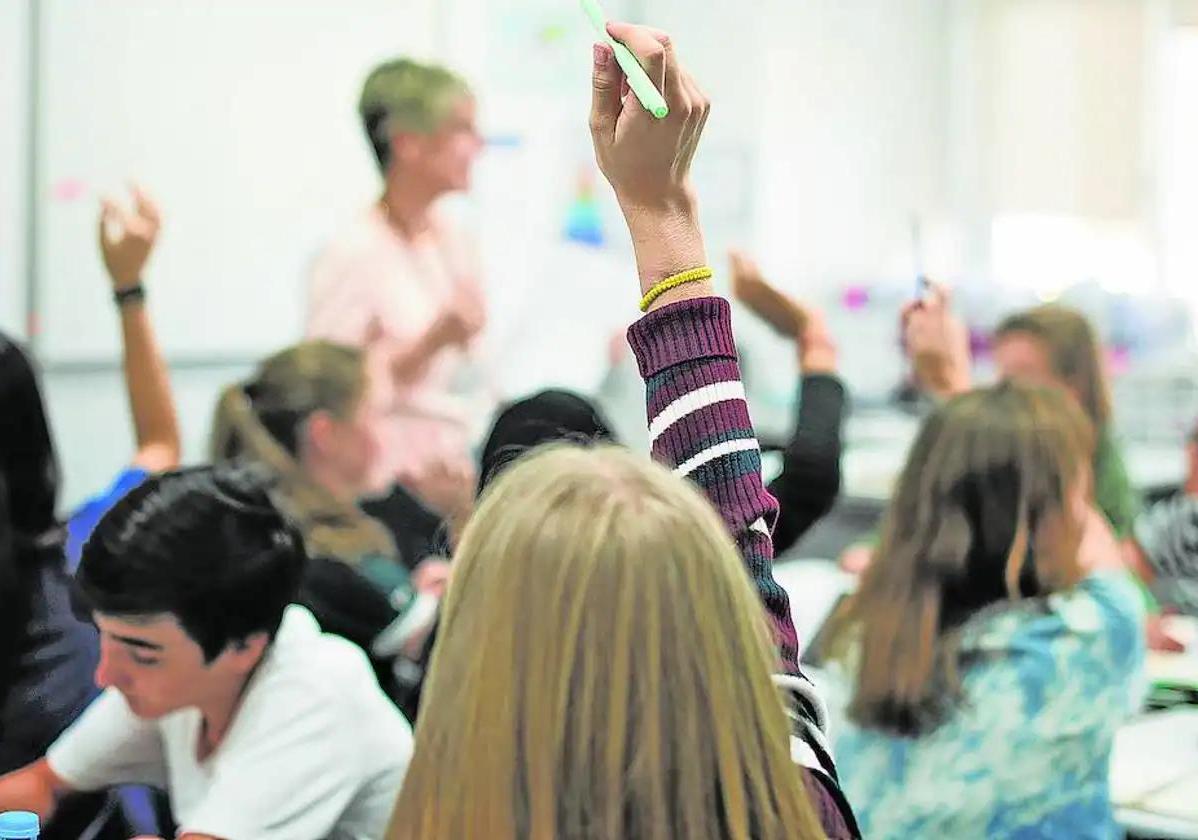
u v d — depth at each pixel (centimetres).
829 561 541
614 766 103
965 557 254
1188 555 437
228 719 206
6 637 236
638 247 130
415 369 412
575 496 109
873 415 730
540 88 652
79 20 491
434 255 426
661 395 127
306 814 200
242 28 538
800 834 107
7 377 246
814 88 743
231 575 192
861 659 260
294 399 303
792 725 118
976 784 251
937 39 803
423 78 411
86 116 495
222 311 538
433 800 106
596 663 104
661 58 125
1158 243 783
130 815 242
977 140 808
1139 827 262
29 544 247
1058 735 250
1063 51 786
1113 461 405
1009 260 805
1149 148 780
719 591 107
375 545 291
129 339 314
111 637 193
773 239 729
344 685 206
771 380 704
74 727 231
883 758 257
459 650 107
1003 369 407
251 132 544
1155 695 337
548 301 634
